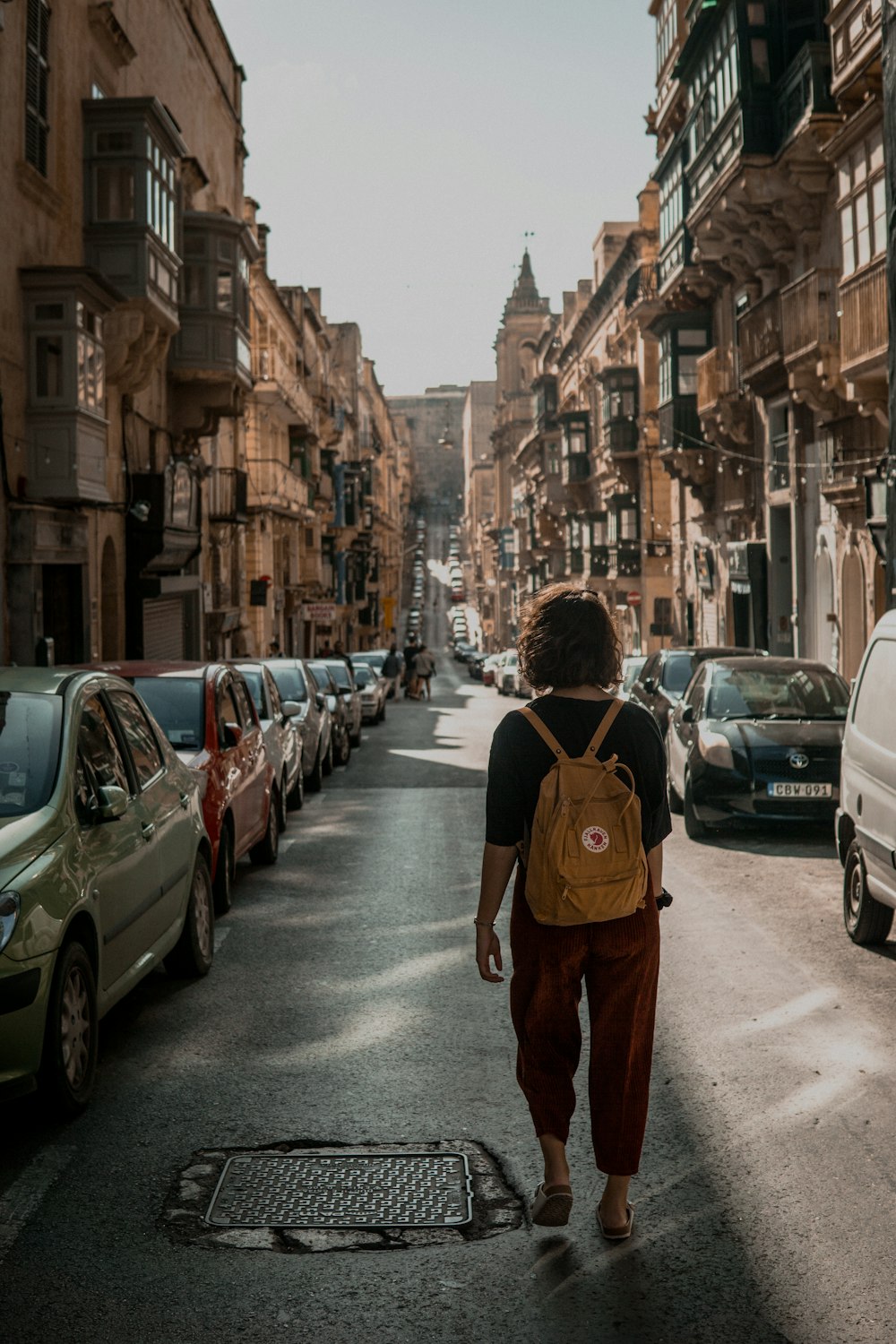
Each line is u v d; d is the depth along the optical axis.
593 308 56.84
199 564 32.62
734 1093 5.40
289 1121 5.17
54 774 5.68
